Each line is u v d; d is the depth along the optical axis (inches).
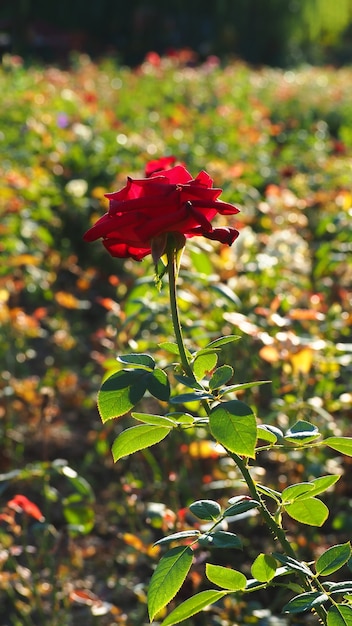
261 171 286.5
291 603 59.5
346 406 137.3
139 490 126.6
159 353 133.6
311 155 324.2
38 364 208.5
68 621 123.9
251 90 589.9
